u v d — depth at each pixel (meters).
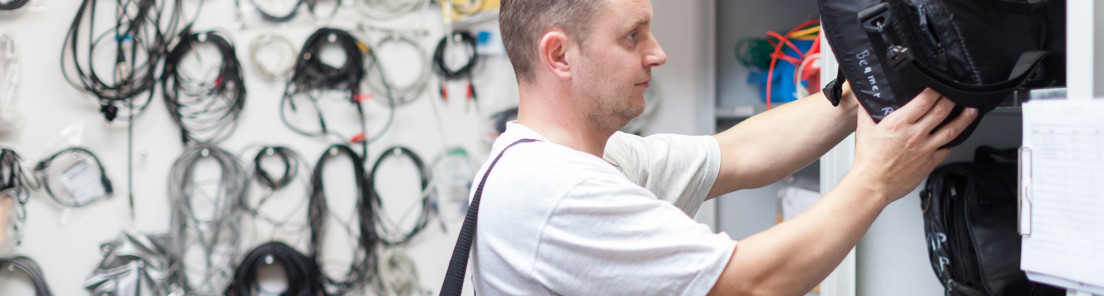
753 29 2.13
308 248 2.30
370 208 2.31
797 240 0.79
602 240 0.80
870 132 0.80
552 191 0.82
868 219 0.80
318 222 2.29
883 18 0.72
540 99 0.95
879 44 0.74
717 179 1.12
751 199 2.11
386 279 2.35
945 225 1.21
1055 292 1.14
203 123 2.24
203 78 2.24
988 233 1.17
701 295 0.78
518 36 0.95
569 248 0.81
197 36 2.22
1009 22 0.76
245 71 2.26
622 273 0.80
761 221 2.12
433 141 2.36
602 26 0.87
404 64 2.34
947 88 0.72
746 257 0.79
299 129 2.29
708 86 2.10
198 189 2.27
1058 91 0.82
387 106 2.34
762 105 1.78
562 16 0.88
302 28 2.29
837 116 1.08
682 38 2.32
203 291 2.23
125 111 2.20
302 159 2.30
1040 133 0.76
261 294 2.32
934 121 0.75
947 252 1.20
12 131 2.15
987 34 0.74
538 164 0.85
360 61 2.29
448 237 2.38
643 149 1.11
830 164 1.25
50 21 2.16
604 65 0.88
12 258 2.14
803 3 2.16
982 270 1.15
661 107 2.30
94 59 2.19
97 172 2.19
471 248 0.93
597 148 0.98
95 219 2.20
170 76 2.22
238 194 2.23
